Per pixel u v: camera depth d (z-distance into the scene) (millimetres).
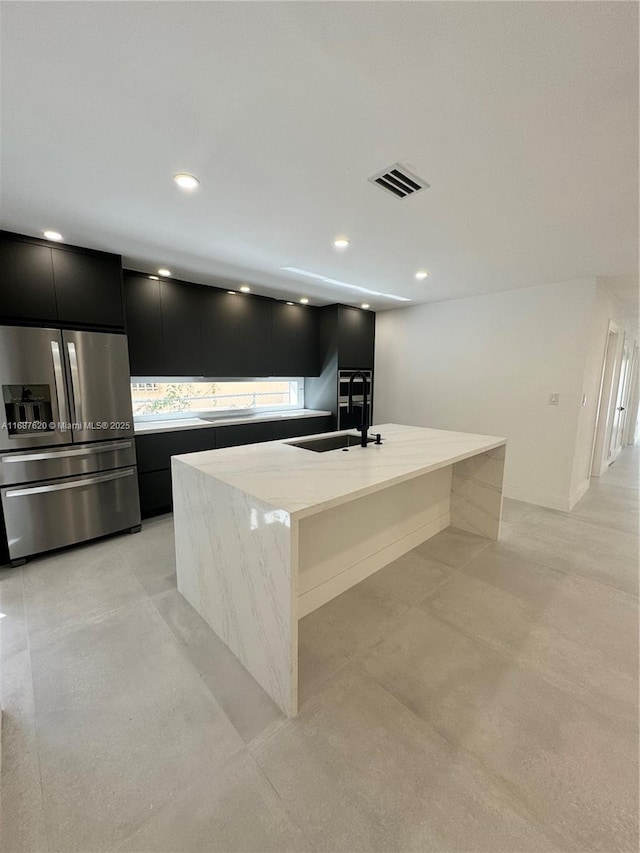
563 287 3516
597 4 899
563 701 1490
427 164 1606
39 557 2648
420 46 1022
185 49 1042
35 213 2096
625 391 6492
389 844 1029
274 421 4297
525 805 1119
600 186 1766
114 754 1273
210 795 1150
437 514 3055
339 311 4680
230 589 1705
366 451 2305
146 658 1713
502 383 4027
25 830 1061
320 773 1215
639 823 1072
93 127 1376
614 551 2773
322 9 925
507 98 1210
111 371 2836
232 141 1464
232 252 2777
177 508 2115
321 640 1829
